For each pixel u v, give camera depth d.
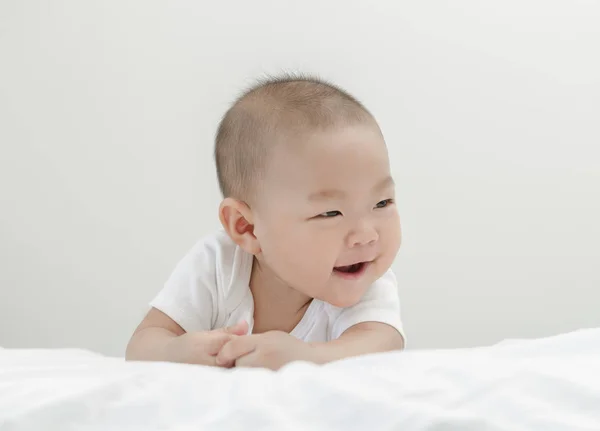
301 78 1.16
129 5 2.17
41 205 2.15
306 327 1.13
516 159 2.12
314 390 0.53
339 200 0.97
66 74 2.16
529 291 2.11
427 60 2.14
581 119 2.12
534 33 2.12
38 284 2.14
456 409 0.49
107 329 2.13
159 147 2.16
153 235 2.15
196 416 0.52
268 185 1.03
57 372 0.67
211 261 1.15
